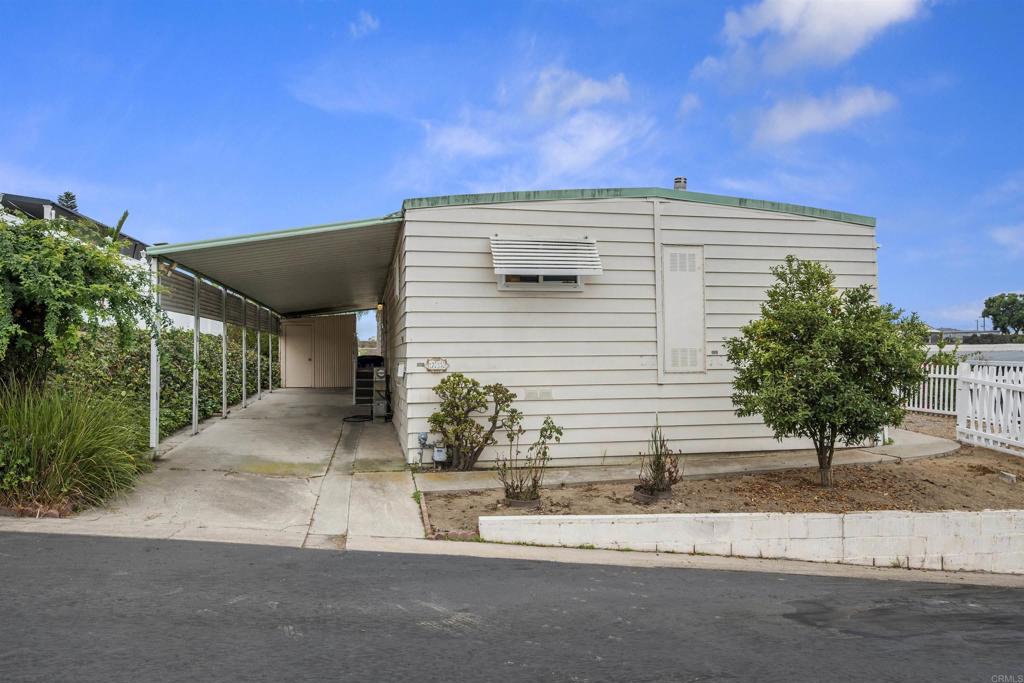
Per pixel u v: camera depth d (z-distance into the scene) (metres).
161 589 4.43
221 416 13.42
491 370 8.77
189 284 10.37
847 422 7.12
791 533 6.41
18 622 3.79
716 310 9.50
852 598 5.22
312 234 8.46
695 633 4.19
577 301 9.04
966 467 8.73
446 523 6.45
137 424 8.22
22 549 5.14
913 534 6.59
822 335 7.01
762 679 3.53
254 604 4.25
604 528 6.18
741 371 7.86
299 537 5.92
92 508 6.30
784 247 9.77
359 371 15.84
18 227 6.50
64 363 7.79
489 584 4.95
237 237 8.25
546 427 8.36
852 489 7.67
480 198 8.74
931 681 3.60
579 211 9.05
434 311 8.61
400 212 8.67
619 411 9.15
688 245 9.43
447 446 8.54
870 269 10.10
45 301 6.30
